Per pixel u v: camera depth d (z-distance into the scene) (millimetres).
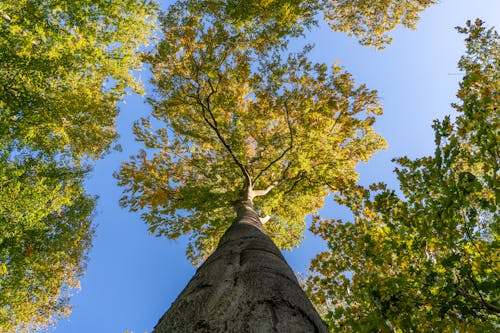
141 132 9578
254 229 3041
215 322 1125
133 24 8648
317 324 1288
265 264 1728
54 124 8734
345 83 7355
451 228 3402
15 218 7332
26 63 7145
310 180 9227
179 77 7477
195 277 1799
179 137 9719
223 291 1356
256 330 1053
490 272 3113
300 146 8344
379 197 3930
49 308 11055
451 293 3113
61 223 10742
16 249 9047
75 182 10336
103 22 8039
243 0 7027
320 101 7488
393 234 3766
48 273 10070
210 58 7031
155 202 8648
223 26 7297
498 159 3199
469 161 3531
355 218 4320
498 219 3316
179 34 7070
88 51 7953
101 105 9734
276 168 9227
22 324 10523
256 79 7164
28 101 8023
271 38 7277
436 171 3629
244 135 8500
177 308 1373
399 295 3428
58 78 8188
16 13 7023
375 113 7938
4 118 7492
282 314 1182
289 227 10891
